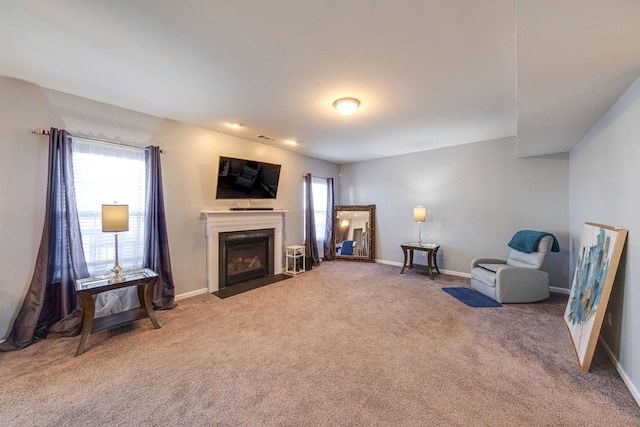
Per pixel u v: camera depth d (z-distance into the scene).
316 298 3.44
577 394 1.65
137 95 2.61
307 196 5.43
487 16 1.50
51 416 1.47
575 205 3.35
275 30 1.65
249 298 3.44
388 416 1.47
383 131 3.77
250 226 4.24
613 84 1.76
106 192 2.81
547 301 3.32
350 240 6.01
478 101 2.71
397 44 1.78
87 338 2.16
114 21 1.57
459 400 1.60
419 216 4.65
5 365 1.96
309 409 1.53
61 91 2.53
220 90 2.49
